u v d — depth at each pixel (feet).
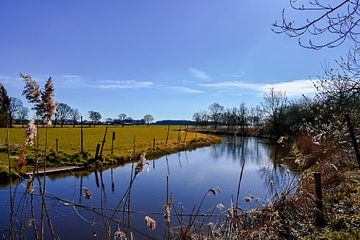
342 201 32.22
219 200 49.49
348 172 40.70
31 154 53.06
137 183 66.13
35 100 10.68
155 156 115.96
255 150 135.33
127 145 132.98
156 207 46.52
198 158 111.65
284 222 28.19
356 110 37.35
